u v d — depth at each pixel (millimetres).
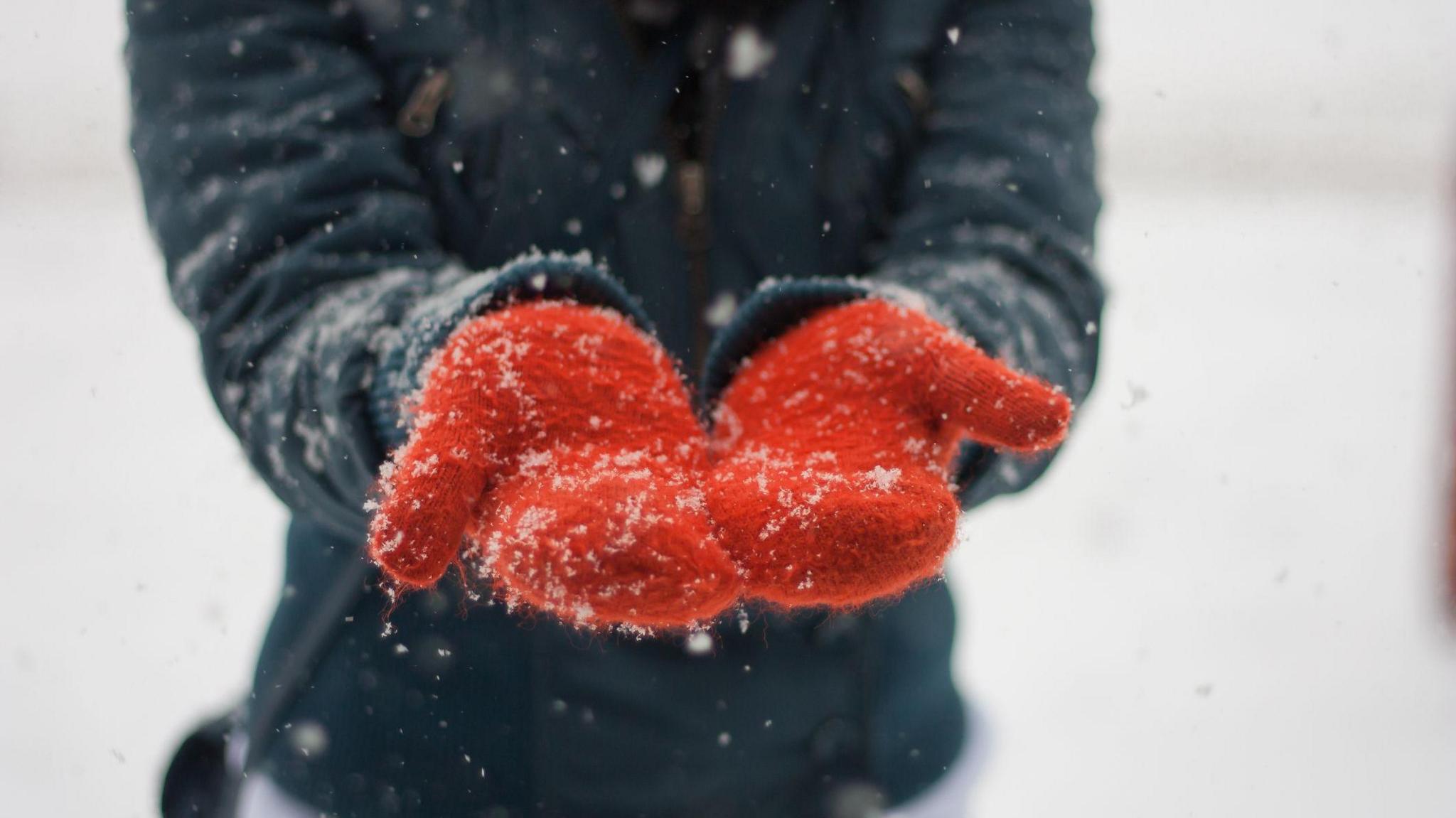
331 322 1225
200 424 5367
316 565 1389
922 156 1410
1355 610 3500
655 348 1196
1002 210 1350
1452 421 3764
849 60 1406
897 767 1421
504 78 1354
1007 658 3250
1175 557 3992
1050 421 1122
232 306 1242
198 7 1292
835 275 1421
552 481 1081
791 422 1180
